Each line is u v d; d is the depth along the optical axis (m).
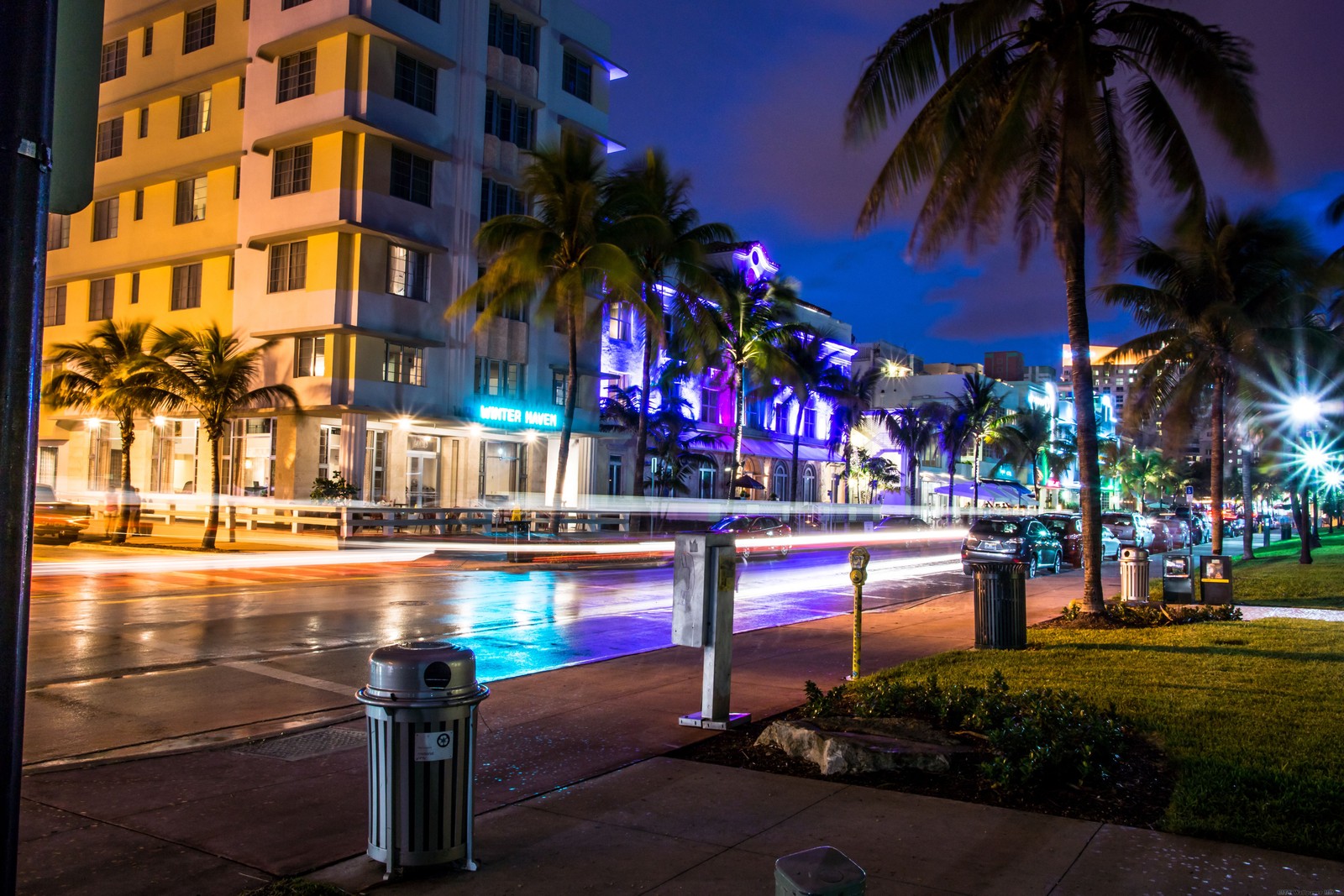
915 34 13.72
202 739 7.00
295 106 30.97
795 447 46.41
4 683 2.05
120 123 37.62
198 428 34.38
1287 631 11.95
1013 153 12.84
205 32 34.62
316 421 30.80
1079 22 12.93
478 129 33.78
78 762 6.27
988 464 77.69
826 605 16.56
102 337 28.25
